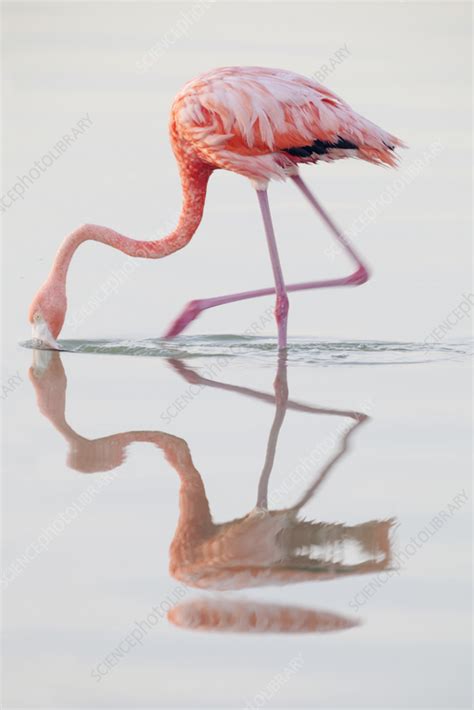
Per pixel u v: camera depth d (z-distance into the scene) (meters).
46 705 10.94
